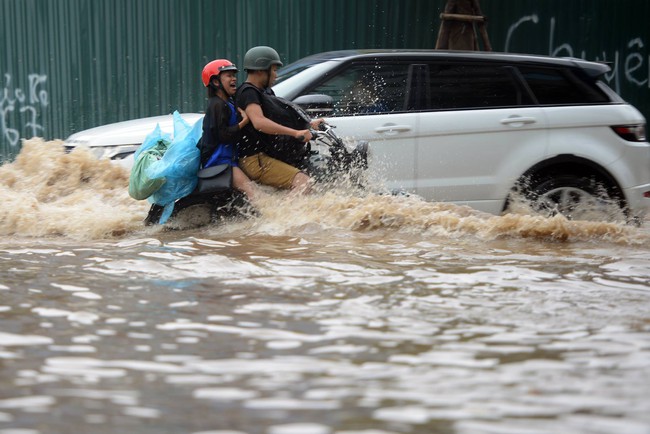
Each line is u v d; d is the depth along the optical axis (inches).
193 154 596.7
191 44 1110.4
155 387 266.1
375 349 307.4
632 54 1245.7
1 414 241.9
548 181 669.9
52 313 356.2
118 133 693.3
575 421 237.8
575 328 339.3
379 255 502.3
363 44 1149.1
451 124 659.4
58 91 1101.7
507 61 680.4
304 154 625.9
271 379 273.6
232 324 340.2
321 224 595.8
